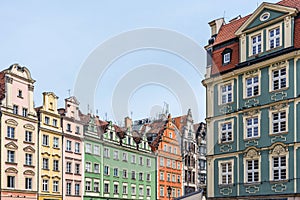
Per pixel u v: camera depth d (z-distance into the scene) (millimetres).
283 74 20281
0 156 28750
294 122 19453
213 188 22703
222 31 24203
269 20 20922
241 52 22234
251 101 21531
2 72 30969
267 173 20297
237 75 22359
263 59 20984
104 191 35312
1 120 29125
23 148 30766
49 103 33750
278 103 20188
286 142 19672
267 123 20703
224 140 22766
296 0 20750
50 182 32875
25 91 31500
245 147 21547
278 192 19594
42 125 32750
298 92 19469
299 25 19719
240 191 21312
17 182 29938
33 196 31109
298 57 19562
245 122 21766
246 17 23516
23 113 31281
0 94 30000
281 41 20281
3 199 28453
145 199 36844
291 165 19312
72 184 34625
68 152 34781
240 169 21625
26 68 31547
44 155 32562
